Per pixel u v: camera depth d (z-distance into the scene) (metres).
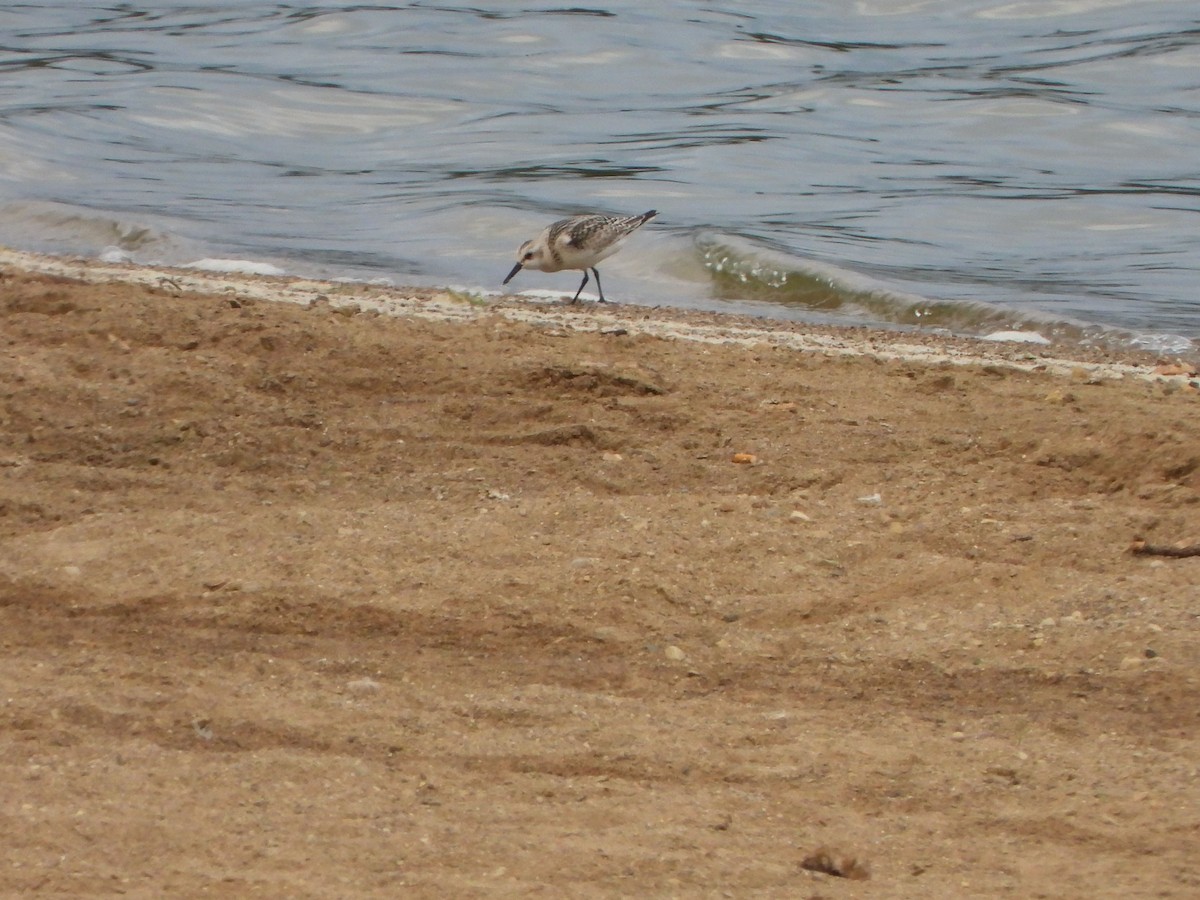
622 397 13.06
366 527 10.22
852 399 13.30
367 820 7.01
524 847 6.79
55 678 8.34
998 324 20.19
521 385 13.11
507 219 25.81
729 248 22.80
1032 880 6.68
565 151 32.44
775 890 6.52
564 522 10.39
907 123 35.09
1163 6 45.84
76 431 11.69
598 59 42.28
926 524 10.48
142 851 6.64
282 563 9.60
